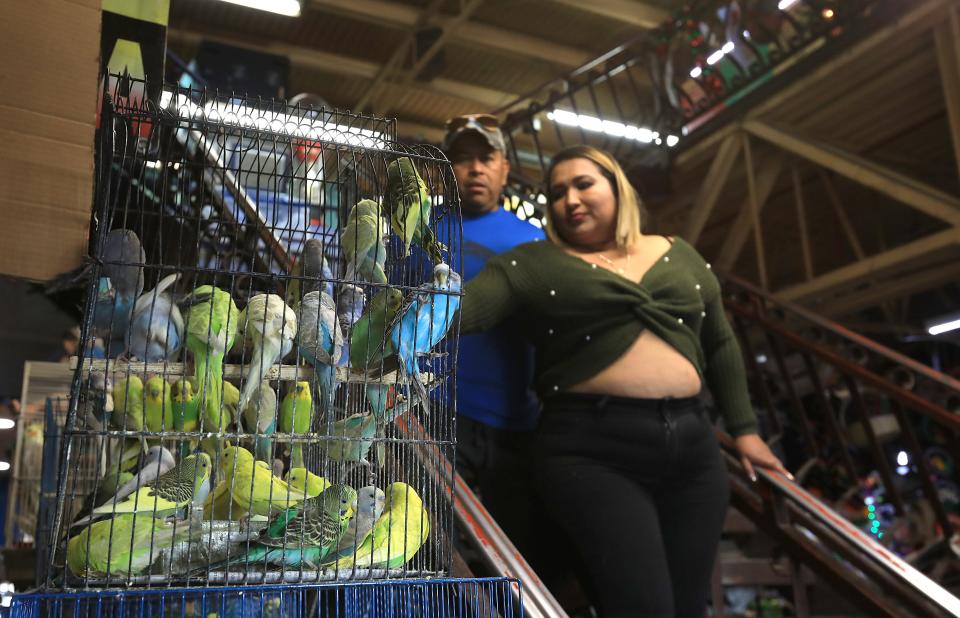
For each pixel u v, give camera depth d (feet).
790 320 24.89
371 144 5.93
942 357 28.66
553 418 7.75
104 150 5.33
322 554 4.94
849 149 26.94
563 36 32.65
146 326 5.06
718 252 36.04
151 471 5.17
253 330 5.16
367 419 5.33
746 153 25.91
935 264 24.98
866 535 8.43
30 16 5.09
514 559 6.58
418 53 31.24
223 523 4.82
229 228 6.53
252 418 5.75
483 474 8.90
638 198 8.86
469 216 10.28
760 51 24.23
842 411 16.80
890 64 22.27
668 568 7.61
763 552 12.50
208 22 31.35
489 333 9.19
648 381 7.54
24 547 12.39
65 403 11.46
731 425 9.05
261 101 5.54
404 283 5.84
